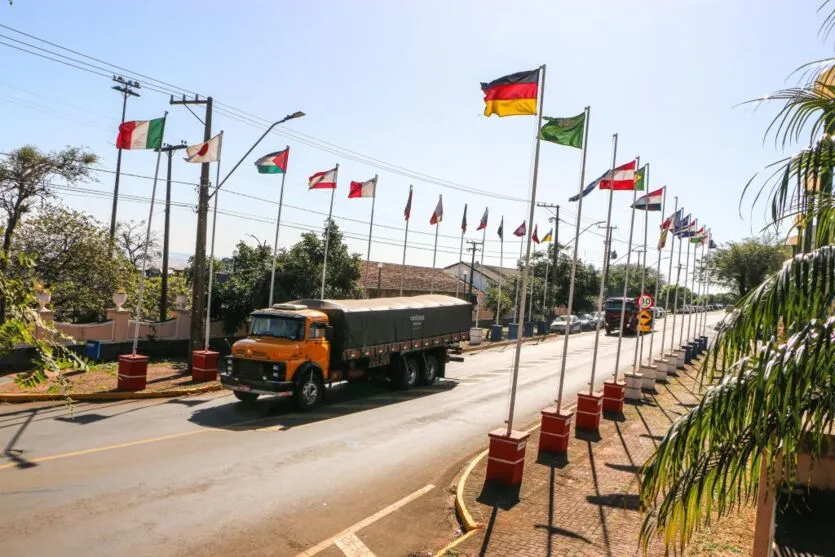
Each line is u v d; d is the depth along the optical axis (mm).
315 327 16094
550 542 7750
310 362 15836
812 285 4152
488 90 10508
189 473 10039
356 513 8898
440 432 13961
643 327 21375
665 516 4844
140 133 17047
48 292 5105
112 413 14133
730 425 4559
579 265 58625
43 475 9508
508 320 52406
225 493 9258
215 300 25234
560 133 12719
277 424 13922
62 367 4520
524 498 9438
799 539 5875
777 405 4223
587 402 14117
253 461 10930
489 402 17875
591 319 52500
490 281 57719
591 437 13555
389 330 18703
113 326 22172
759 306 4379
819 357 4117
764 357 4316
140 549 7230
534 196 10078
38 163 23422
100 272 25828
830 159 4691
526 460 11523
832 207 4777
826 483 6070
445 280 55500
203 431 12867
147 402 15672
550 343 38281
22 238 23562
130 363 16234
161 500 8789
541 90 10102
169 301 35406
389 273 50594
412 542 8016
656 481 4812
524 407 17312
